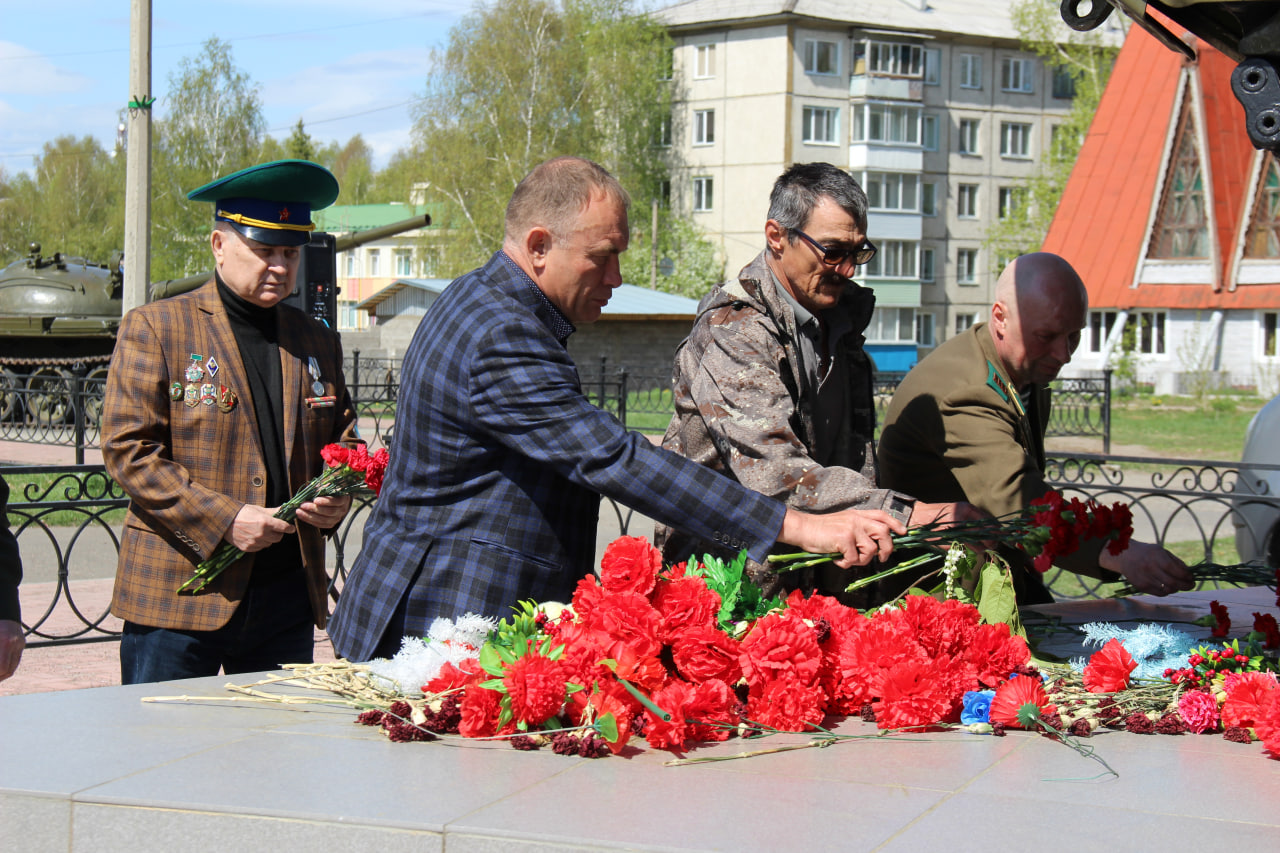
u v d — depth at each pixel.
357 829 1.66
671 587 2.14
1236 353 32.19
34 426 16.97
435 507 2.48
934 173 48.16
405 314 35.91
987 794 1.75
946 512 2.80
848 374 3.27
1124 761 1.92
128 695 2.31
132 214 10.77
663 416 20.52
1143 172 33.59
